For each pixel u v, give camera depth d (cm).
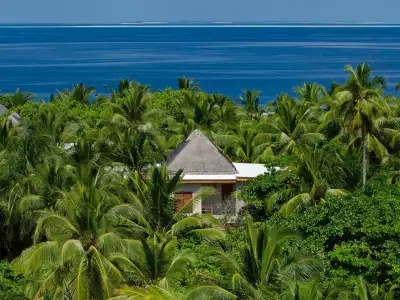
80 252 4041
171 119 8762
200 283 3122
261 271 3238
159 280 3828
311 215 4225
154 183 4775
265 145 7650
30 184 5188
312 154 5125
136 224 4453
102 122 8212
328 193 4806
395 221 3884
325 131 7094
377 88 6606
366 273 3638
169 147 7556
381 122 6003
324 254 3825
